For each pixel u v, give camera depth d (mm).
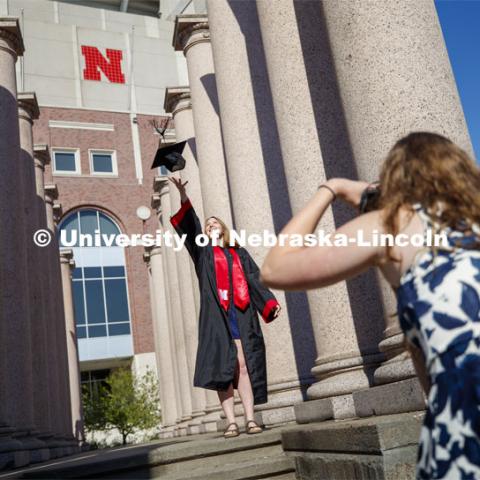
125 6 44469
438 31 3941
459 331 1203
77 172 35969
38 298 14289
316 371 5156
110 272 34656
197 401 14867
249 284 5488
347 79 4004
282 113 5766
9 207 10617
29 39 37750
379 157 3734
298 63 5773
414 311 1276
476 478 1141
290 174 5625
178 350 18578
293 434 4238
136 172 37125
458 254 1281
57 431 16750
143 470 4711
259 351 5355
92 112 37344
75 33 38906
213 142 10352
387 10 3842
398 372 3693
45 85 37219
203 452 4797
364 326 5020
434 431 1212
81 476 4660
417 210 1374
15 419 10492
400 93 3701
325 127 5570
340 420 4562
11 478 5148
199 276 5539
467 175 1399
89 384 35094
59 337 20391
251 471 4281
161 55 40656
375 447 2982
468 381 1174
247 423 5266
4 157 10750
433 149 1441
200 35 10922
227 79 7910
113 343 33500
